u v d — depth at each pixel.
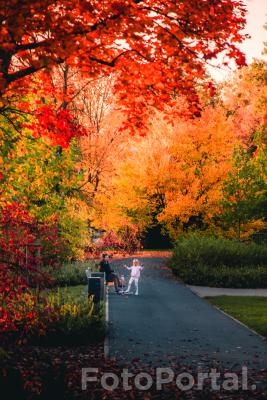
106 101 39.84
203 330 16.20
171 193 39.66
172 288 28.12
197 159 39.44
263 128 44.03
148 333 15.56
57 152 23.30
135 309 20.38
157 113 40.16
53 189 23.64
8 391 8.77
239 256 31.75
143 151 41.56
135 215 44.19
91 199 31.16
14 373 9.34
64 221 26.25
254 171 36.72
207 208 38.50
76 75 29.72
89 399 9.05
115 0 9.31
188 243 33.28
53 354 12.38
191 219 42.44
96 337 14.21
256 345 14.00
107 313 19.20
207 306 21.75
